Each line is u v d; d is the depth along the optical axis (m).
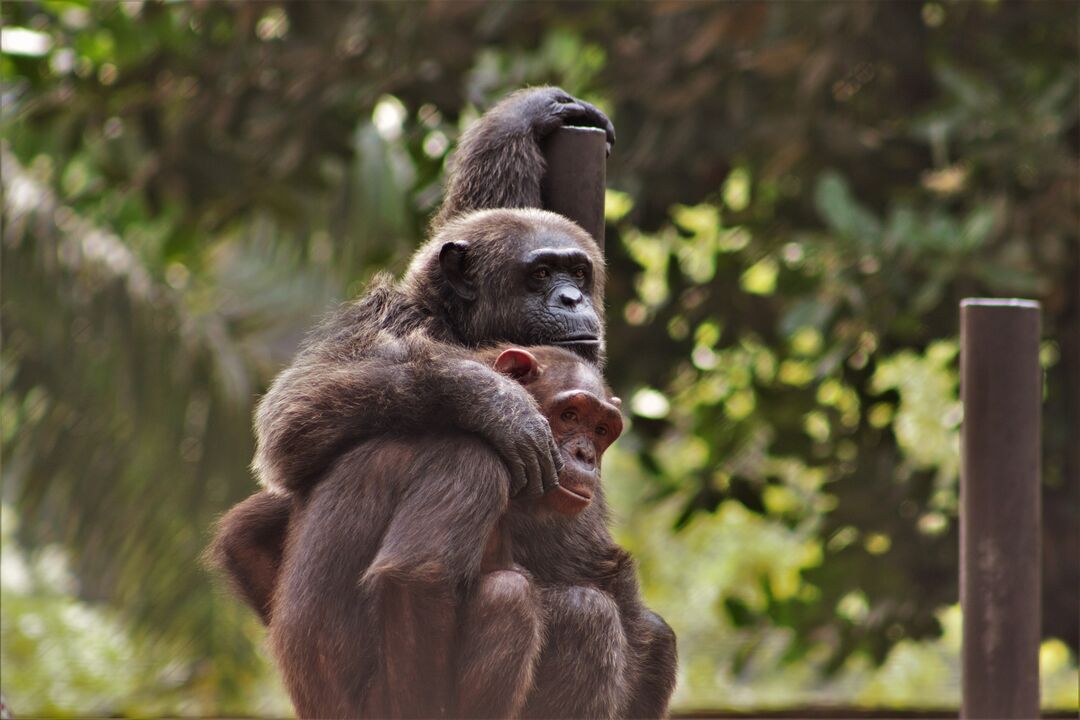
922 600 14.83
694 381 16.39
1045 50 15.05
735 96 14.60
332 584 6.36
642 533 27.06
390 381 6.46
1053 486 15.10
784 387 15.60
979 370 6.89
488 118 8.56
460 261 7.55
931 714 15.84
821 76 13.77
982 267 12.60
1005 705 6.82
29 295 18.03
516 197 8.25
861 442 15.55
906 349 15.35
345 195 17.36
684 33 14.95
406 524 6.18
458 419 6.37
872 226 13.01
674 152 14.73
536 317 7.36
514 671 6.06
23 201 18.16
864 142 14.56
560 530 7.05
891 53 15.15
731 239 16.27
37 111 15.36
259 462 6.85
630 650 7.04
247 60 15.13
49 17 15.34
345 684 6.31
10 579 31.20
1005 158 13.51
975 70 14.97
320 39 14.95
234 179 15.28
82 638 25.66
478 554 6.17
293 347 21.52
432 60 14.80
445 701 6.11
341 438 6.48
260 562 7.32
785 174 15.12
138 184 15.23
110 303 18.11
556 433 6.49
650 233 16.05
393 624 6.06
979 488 6.88
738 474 16.06
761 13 13.53
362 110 14.95
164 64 15.20
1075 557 14.90
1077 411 14.95
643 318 16.27
